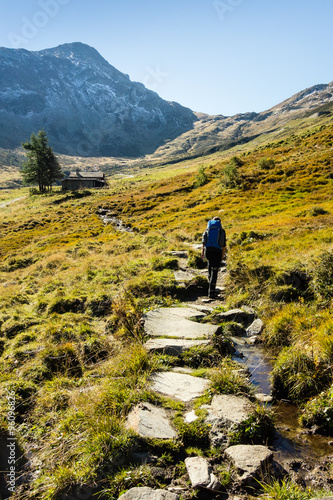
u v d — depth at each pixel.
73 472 3.27
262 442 3.65
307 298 7.10
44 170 104.06
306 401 4.43
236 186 41.41
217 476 3.16
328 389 4.23
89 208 57.56
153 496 2.86
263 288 7.79
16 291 12.95
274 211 23.98
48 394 4.99
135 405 4.09
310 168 39.09
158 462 3.33
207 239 8.35
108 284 10.25
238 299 7.81
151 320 6.85
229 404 4.02
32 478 3.52
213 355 5.43
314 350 4.82
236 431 3.61
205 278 9.11
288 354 5.04
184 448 3.53
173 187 61.50
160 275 9.50
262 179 41.38
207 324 6.49
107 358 6.03
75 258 19.03
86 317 7.97
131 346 5.55
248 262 9.10
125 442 3.46
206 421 3.74
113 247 18.05
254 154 68.94
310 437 3.81
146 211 46.34
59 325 7.29
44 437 4.10
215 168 65.50
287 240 11.65
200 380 4.67
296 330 5.72
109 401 4.19
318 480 3.12
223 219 24.38
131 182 117.69
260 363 5.45
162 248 14.64
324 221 14.62
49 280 13.45
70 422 4.14
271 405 4.43
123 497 2.87
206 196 42.44
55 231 41.62
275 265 8.31
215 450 3.45
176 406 4.07
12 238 41.31
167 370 5.05
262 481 3.04
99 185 108.88
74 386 5.22
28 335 7.31
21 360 6.31
